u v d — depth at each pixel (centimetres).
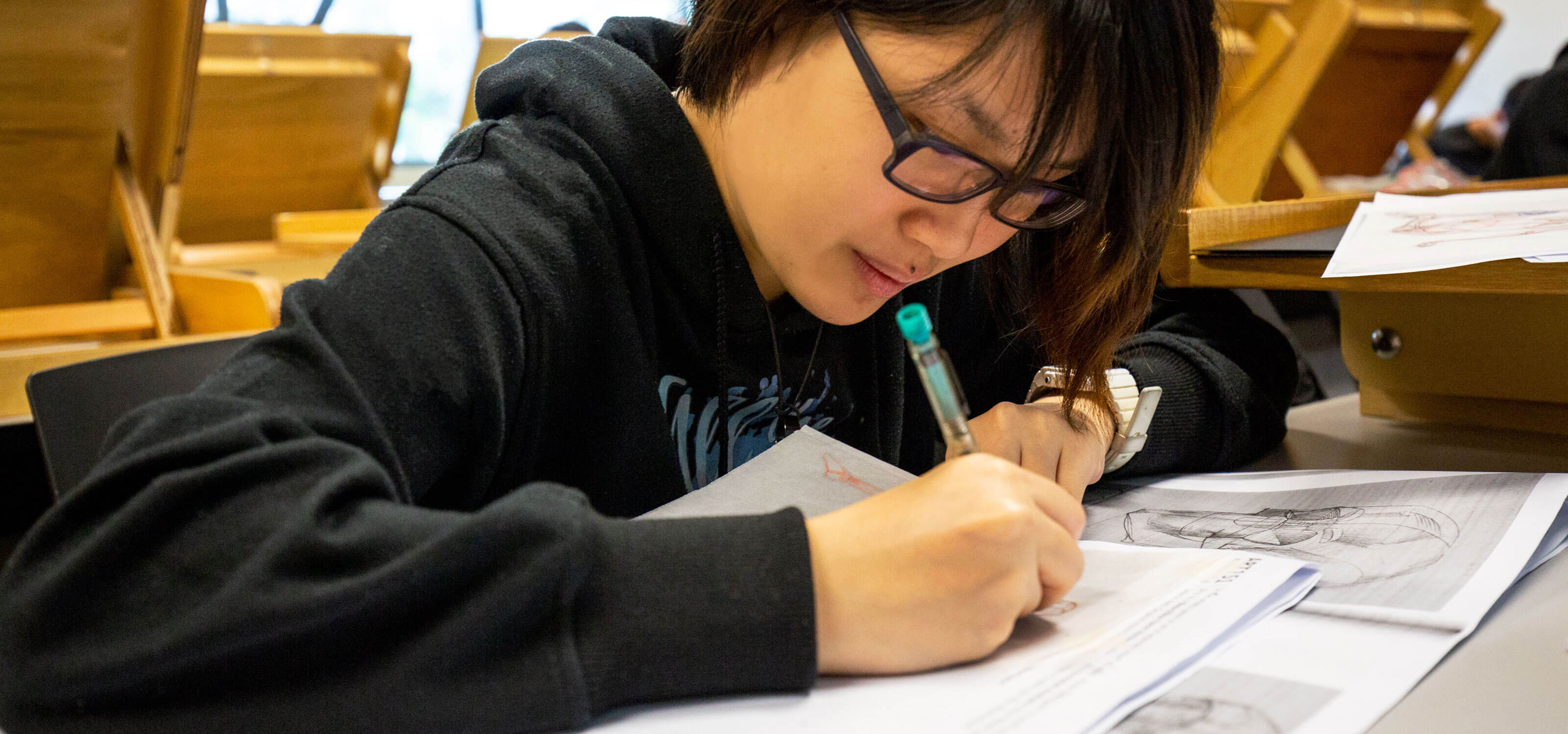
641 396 77
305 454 49
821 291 69
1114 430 84
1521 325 95
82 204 173
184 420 50
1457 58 316
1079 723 42
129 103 163
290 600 43
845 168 62
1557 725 42
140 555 46
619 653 45
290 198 243
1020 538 49
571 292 71
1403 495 73
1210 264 98
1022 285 88
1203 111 66
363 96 234
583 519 47
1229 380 93
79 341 168
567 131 77
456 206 68
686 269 80
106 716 44
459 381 61
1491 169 271
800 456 73
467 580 46
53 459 80
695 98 76
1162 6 59
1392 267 76
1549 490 68
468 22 376
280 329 58
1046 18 55
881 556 49
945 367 57
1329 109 287
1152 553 65
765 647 46
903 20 57
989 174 60
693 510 65
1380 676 47
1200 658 49
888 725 43
